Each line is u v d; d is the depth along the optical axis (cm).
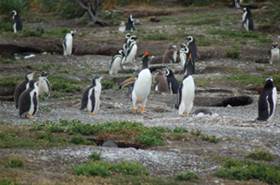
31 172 1565
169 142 1992
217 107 3050
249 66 4138
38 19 7031
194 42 4247
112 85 3591
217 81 3597
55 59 4566
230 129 2248
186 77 2670
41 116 2625
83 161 1705
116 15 6744
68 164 1678
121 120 2453
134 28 5619
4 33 5391
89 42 4953
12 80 3575
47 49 4906
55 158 1720
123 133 2039
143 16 6769
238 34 5253
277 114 2711
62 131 2086
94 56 4709
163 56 4375
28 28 6084
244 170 1662
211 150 1898
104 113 2745
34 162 1675
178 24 5919
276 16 5881
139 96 2733
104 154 1773
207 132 2166
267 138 2098
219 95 3234
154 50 4741
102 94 3328
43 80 3222
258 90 3422
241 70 4003
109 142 1945
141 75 2709
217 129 2241
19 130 2072
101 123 2253
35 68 4159
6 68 4131
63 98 3228
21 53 4844
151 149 1903
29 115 2572
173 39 5066
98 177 1555
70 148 1834
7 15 6881
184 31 5416
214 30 5453
